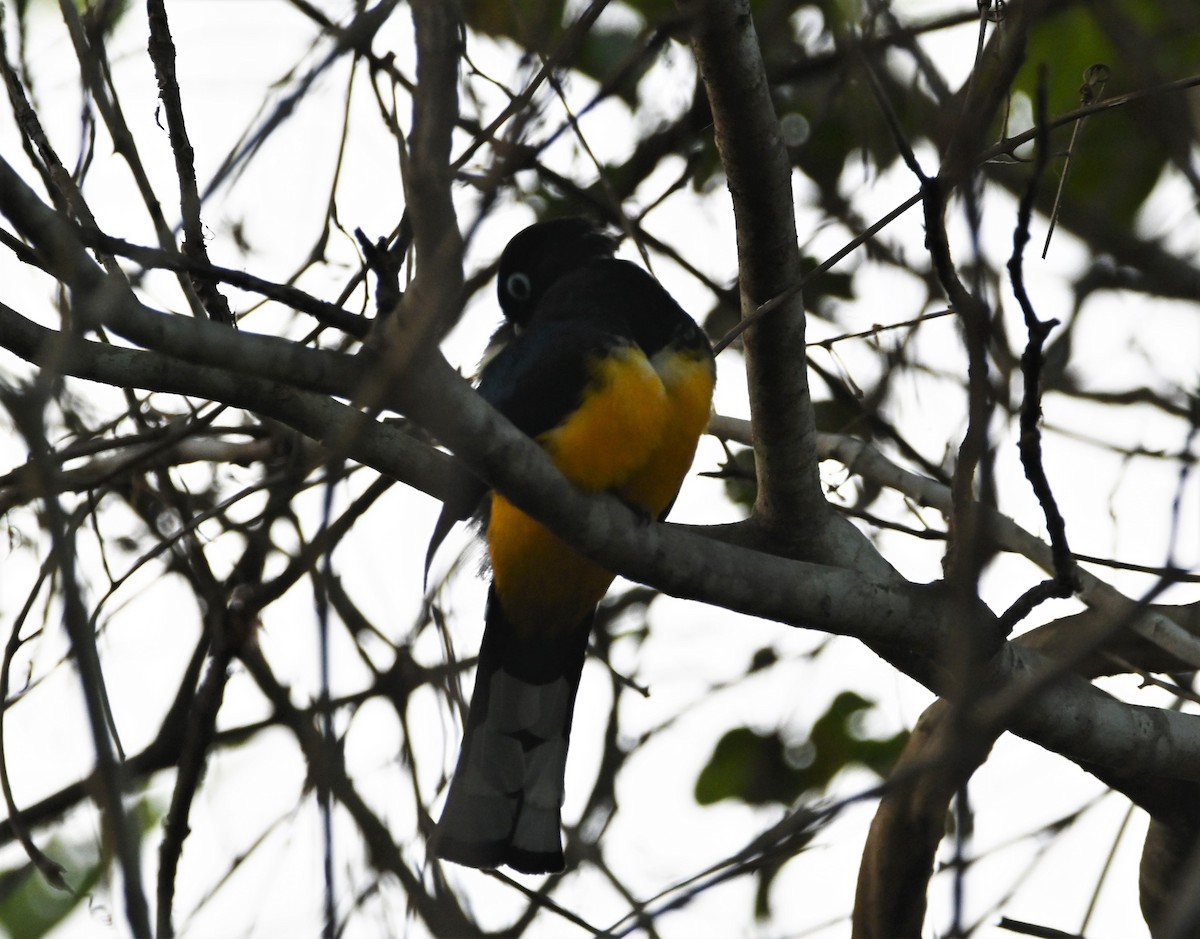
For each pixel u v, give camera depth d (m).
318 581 3.79
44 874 7.71
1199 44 10.20
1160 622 8.28
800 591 7.61
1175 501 4.19
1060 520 6.83
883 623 7.74
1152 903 8.66
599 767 10.52
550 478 6.74
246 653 8.48
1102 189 11.67
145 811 10.24
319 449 8.98
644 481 8.47
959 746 4.01
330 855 4.18
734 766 11.62
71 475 9.62
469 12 10.12
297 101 4.43
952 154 5.38
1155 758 7.93
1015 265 5.95
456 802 9.10
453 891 5.95
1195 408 5.47
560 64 4.90
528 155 4.94
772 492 8.16
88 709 3.42
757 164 7.04
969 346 4.36
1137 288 11.53
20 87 7.24
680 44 10.37
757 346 7.59
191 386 6.68
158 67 7.31
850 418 11.30
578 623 9.17
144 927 3.40
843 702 11.70
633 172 10.66
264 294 5.50
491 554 8.85
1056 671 4.04
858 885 8.70
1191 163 6.92
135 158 7.32
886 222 6.89
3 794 7.78
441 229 4.21
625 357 8.21
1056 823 7.76
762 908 8.68
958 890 4.19
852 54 6.24
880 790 4.09
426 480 7.27
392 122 7.16
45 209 4.60
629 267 9.02
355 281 7.48
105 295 3.55
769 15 6.82
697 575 7.39
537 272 10.06
